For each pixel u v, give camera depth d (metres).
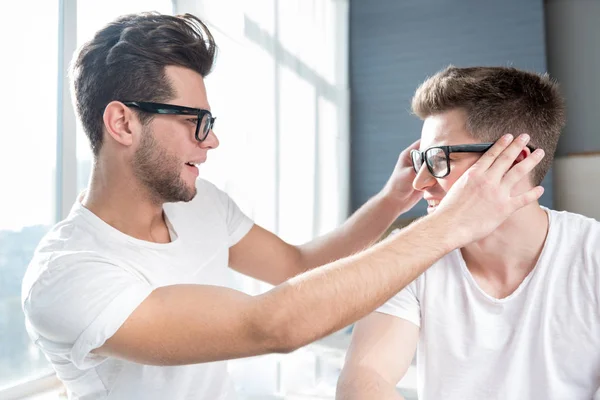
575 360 1.00
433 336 1.09
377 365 1.05
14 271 1.63
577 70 3.96
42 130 1.72
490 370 1.05
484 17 4.10
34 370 1.69
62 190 1.77
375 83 4.39
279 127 2.91
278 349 0.87
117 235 1.08
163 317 0.88
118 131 1.05
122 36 1.05
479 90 1.00
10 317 1.62
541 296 1.02
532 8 3.97
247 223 1.41
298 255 1.46
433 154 1.03
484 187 0.87
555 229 1.03
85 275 0.93
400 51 4.33
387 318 1.10
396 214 1.47
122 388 1.07
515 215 1.00
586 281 0.99
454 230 0.86
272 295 0.86
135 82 1.04
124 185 1.09
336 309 0.84
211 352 0.88
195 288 0.92
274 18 2.87
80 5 1.87
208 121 1.10
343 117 4.28
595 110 3.91
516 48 4.01
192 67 1.10
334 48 4.10
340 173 4.21
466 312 1.07
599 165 3.71
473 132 1.01
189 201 1.22
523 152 1.00
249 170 2.57
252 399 2.47
